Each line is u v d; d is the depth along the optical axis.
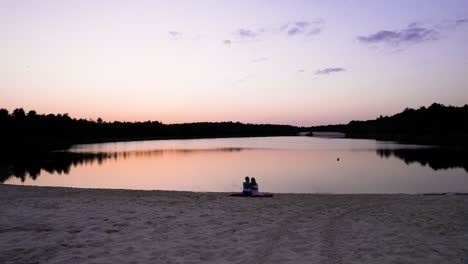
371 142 126.38
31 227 8.52
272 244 7.24
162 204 11.97
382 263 6.07
